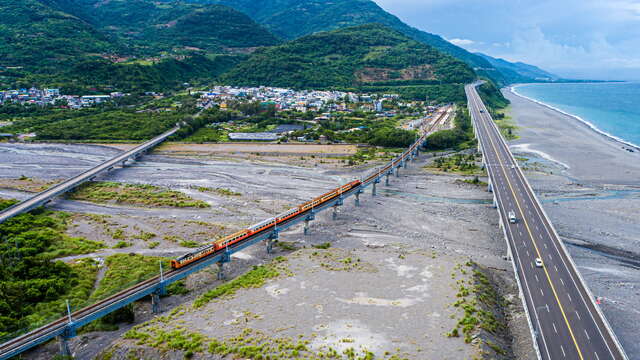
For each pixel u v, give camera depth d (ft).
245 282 300.40
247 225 433.89
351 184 489.67
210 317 252.21
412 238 405.80
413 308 259.39
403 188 573.74
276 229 368.89
